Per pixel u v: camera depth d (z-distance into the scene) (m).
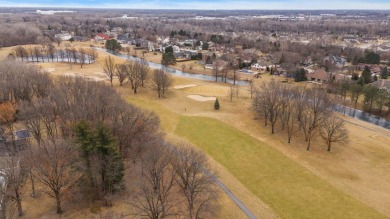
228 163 70.38
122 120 61.00
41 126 71.81
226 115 98.94
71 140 52.28
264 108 89.12
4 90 83.94
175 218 48.69
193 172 53.88
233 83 151.62
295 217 53.84
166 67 188.62
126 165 58.88
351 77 157.12
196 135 83.06
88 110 62.81
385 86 134.12
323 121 81.12
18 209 47.34
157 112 99.00
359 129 95.19
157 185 51.00
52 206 49.97
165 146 60.97
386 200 58.94
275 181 64.31
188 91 129.12
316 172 67.69
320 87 135.00
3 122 71.69
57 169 50.03
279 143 80.88
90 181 52.66
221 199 56.06
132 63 149.62
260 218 52.69
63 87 79.88
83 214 48.53
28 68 107.62
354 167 70.94
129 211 49.16
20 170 50.53
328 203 57.62
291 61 189.12
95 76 142.25
